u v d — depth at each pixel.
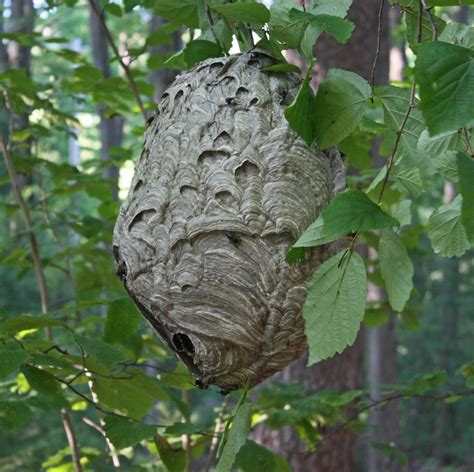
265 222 2.83
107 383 3.63
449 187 14.62
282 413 4.59
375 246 4.86
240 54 3.12
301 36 2.78
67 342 4.88
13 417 3.75
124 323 3.51
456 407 19.80
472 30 2.32
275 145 2.89
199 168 2.94
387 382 14.41
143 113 5.09
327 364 6.91
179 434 3.62
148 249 2.97
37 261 5.17
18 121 6.31
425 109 1.75
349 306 2.10
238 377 2.96
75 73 5.38
